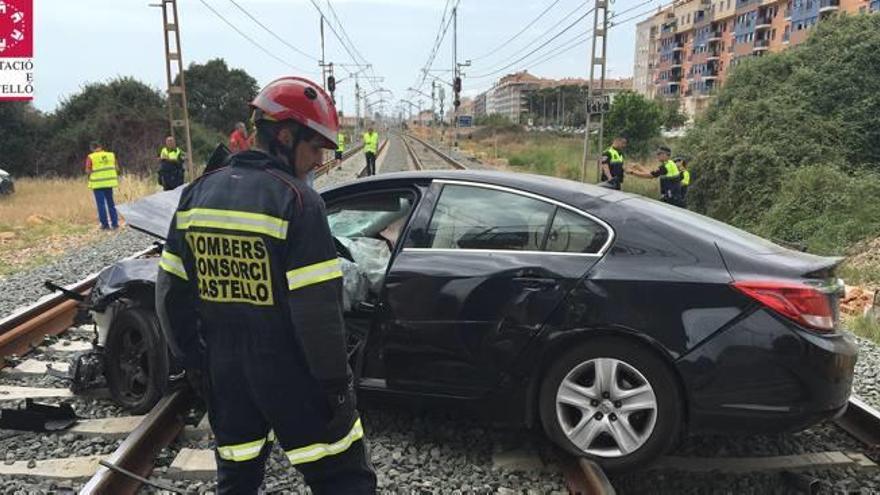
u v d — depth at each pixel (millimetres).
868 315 7832
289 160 2270
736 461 3713
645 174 14688
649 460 3377
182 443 3859
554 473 3562
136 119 37906
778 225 15750
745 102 19641
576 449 3490
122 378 4332
